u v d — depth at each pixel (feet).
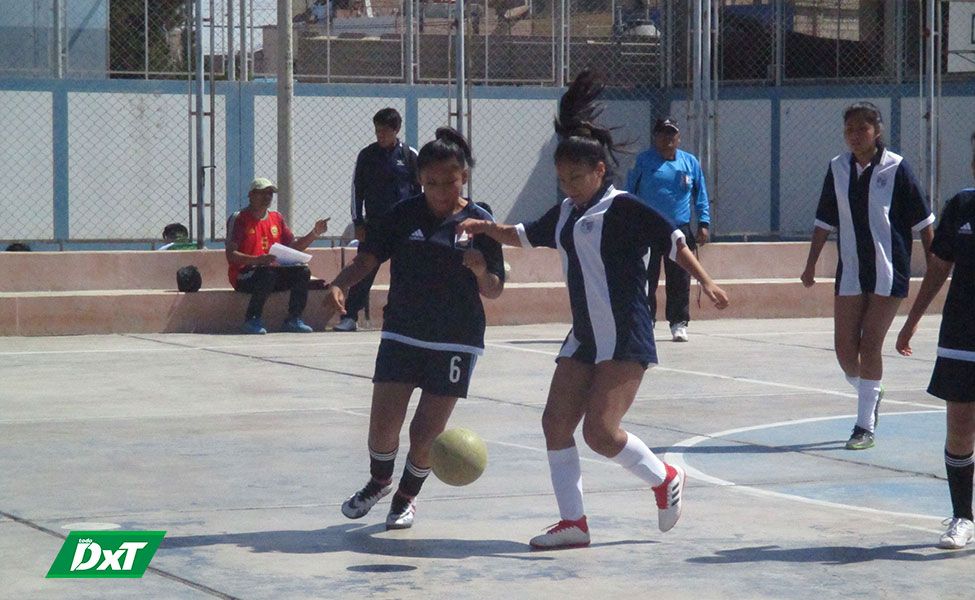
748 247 128.57
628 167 171.32
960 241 41.96
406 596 37.78
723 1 175.52
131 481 53.06
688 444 62.64
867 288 61.31
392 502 46.09
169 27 159.74
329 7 167.32
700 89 126.93
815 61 171.32
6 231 155.53
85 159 157.58
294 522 46.75
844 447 62.08
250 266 106.63
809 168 170.81
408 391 45.01
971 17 165.27
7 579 39.09
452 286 44.29
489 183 170.81
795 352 98.73
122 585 38.63
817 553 42.96
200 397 75.15
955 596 38.14
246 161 163.43
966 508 43.83
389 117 100.01
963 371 42.01
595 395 42.16
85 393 76.28
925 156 131.13
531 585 39.04
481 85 170.91
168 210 160.97
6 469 55.26
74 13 156.15
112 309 106.42
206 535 44.70
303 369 86.94
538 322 116.78
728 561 41.93
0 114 154.51
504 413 70.79
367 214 101.40
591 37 173.78
